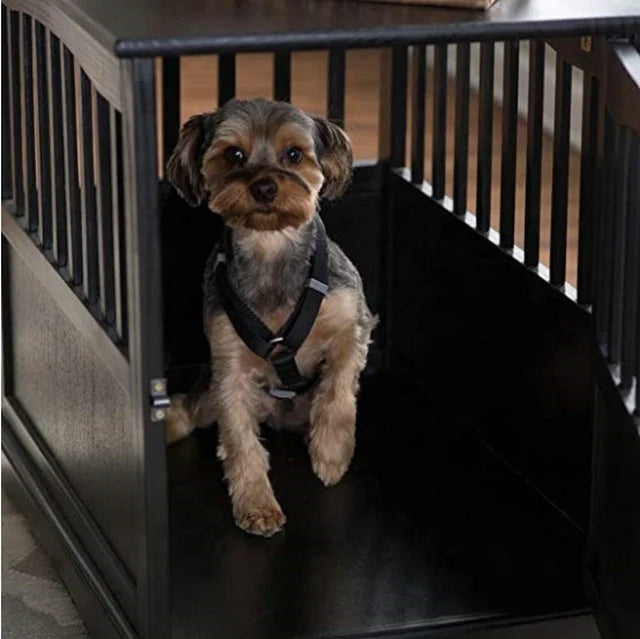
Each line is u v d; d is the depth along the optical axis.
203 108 2.39
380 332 1.50
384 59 1.44
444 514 1.22
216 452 1.32
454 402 1.39
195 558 1.15
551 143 2.17
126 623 1.05
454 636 1.06
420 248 1.42
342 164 1.23
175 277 1.42
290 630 1.05
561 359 1.19
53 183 1.16
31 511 1.31
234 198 1.14
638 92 0.97
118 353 0.99
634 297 1.01
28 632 1.16
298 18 0.97
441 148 1.39
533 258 1.24
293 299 1.21
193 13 0.98
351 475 1.29
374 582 1.11
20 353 1.34
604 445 1.07
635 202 1.00
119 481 1.05
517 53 1.25
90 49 0.98
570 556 1.15
